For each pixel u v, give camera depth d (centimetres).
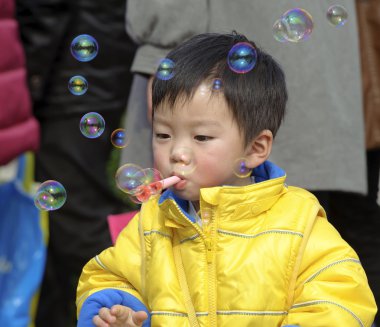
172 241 502
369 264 757
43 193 552
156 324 481
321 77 641
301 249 480
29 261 831
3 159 803
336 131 647
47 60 858
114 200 898
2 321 814
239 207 483
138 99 680
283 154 639
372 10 724
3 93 793
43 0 852
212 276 479
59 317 912
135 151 679
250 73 498
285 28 550
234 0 634
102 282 518
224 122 486
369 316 471
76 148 875
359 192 661
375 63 724
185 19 629
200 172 484
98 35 872
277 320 471
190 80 483
